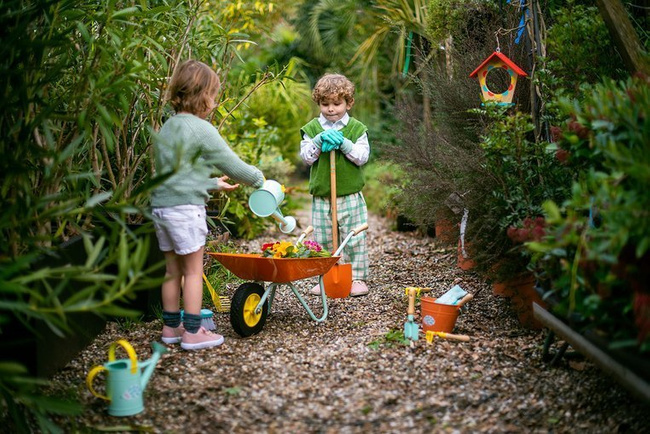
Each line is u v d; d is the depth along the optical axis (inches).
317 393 106.0
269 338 133.3
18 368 79.2
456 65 194.1
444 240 163.3
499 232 130.8
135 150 160.9
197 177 124.8
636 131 90.5
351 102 170.9
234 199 239.1
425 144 178.1
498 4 190.1
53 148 107.6
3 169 102.7
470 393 105.7
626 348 84.4
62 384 110.7
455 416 98.0
